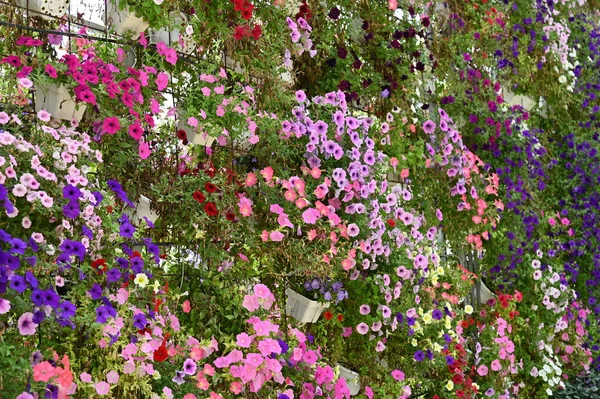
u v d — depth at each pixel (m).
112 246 2.50
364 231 3.34
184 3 2.95
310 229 3.18
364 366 3.37
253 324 2.84
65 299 2.43
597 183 5.27
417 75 4.04
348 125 3.40
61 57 2.58
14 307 2.14
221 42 3.09
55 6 2.57
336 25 3.58
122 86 2.56
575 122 5.42
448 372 3.76
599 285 5.06
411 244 3.58
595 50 5.70
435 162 3.96
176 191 2.84
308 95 3.53
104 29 2.81
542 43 5.07
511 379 4.29
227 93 3.16
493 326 4.09
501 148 4.51
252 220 3.02
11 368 1.96
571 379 4.80
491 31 4.53
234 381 2.76
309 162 3.28
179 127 2.93
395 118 3.81
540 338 4.37
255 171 3.11
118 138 2.62
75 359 2.32
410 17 3.99
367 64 3.76
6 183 2.19
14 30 2.51
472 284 3.94
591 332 4.92
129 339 2.47
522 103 5.01
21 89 2.49
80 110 2.52
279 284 3.17
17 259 2.05
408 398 3.62
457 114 4.27
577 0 5.62
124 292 2.44
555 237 4.91
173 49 2.81
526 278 4.45
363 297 3.35
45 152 2.32
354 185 3.33
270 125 3.10
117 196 2.65
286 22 3.26
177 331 2.66
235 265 3.00
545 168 5.03
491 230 4.25
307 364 3.00
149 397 2.50
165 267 2.88
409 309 3.48
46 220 2.30
